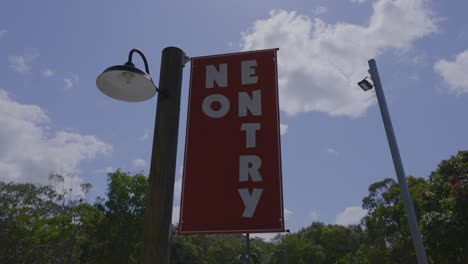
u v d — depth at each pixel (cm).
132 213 5003
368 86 1026
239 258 6228
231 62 658
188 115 628
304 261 6738
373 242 5181
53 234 4603
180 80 546
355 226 7631
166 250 435
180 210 571
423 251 813
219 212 562
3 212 4253
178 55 558
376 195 5119
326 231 7494
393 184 5056
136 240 4822
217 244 6656
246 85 635
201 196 574
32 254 4275
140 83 495
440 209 2480
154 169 475
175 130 504
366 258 5375
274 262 6844
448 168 2514
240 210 559
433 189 2591
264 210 554
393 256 4791
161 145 488
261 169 577
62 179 4906
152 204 454
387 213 4797
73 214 4900
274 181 568
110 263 4706
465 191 2252
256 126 603
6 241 4112
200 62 668
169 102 518
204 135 610
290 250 6856
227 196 569
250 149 590
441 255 2389
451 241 2253
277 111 609
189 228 558
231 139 601
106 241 4747
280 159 579
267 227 544
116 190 5041
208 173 586
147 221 446
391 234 4831
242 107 620
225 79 646
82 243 4856
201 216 563
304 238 7581
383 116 977
